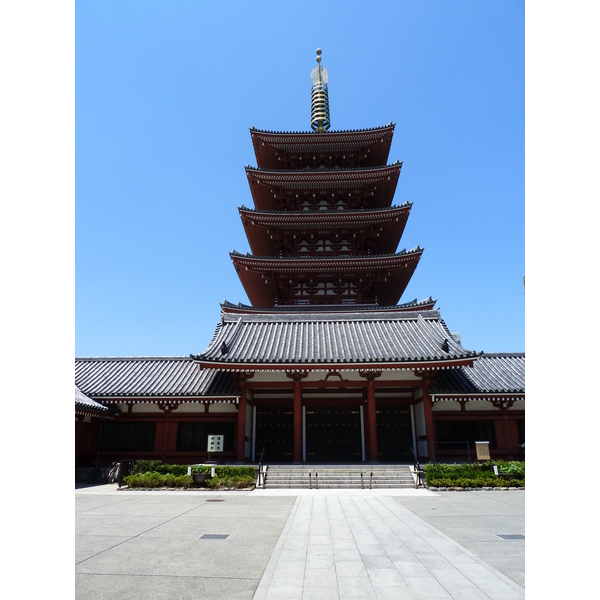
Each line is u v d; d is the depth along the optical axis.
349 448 25.58
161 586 6.57
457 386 24.36
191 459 24.62
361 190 36.25
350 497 16.16
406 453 25.42
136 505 14.20
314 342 25.59
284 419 26.47
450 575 6.98
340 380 24.17
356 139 36.53
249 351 24.17
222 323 28.50
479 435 24.67
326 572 7.16
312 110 45.62
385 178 35.25
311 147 37.38
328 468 21.00
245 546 8.80
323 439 25.84
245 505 14.20
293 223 34.50
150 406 25.52
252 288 36.78
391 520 11.49
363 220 34.31
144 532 10.10
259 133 36.09
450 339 25.02
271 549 8.58
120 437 25.23
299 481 19.94
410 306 30.47
